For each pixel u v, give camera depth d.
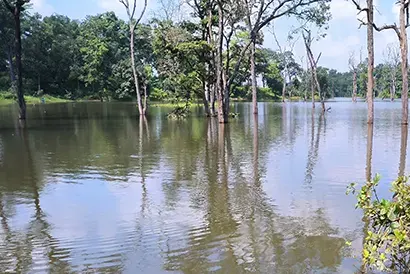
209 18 28.03
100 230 6.54
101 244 5.96
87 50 74.06
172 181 9.77
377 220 4.27
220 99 25.61
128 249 5.77
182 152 14.04
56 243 6.04
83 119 30.39
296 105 57.59
